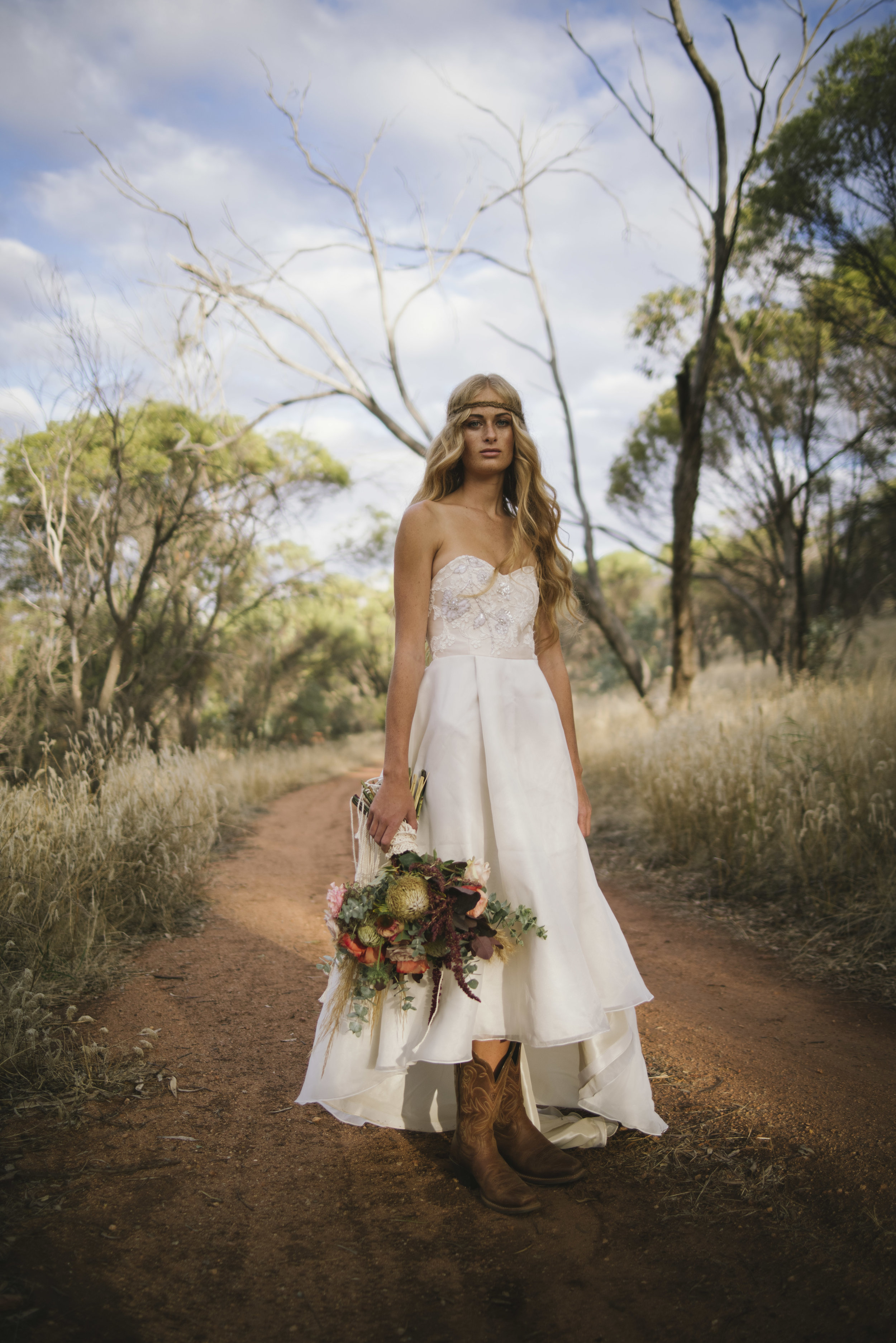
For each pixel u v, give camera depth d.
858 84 9.87
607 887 5.54
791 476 14.41
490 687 2.01
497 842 1.94
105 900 4.21
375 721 30.06
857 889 4.46
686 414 10.77
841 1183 1.99
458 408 2.15
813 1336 1.51
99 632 11.22
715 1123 2.30
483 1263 1.75
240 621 17.89
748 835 5.21
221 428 12.73
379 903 1.87
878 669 9.45
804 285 12.27
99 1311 1.56
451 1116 2.21
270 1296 1.64
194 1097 2.48
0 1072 2.48
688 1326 1.55
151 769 6.57
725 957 3.99
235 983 3.54
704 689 15.39
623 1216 1.90
